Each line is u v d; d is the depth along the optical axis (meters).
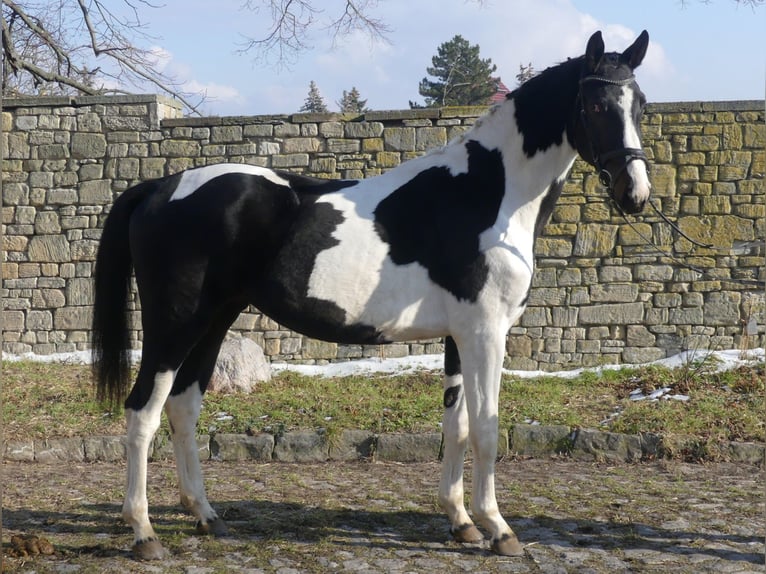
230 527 4.31
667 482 5.43
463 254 3.74
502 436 6.33
